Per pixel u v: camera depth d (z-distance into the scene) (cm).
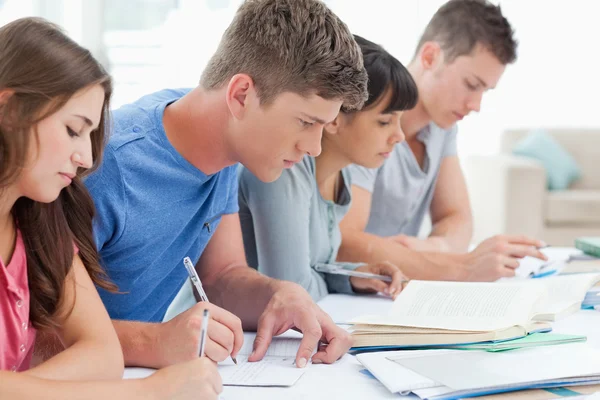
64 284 96
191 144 117
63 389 79
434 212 236
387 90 149
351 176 183
